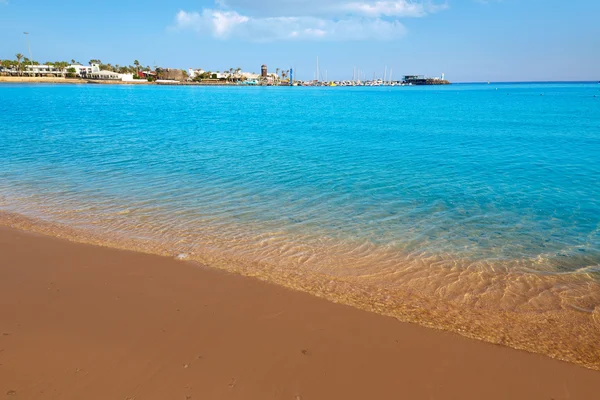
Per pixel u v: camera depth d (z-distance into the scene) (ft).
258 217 32.78
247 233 29.01
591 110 169.99
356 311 18.40
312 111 166.20
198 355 14.52
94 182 43.21
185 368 13.80
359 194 40.47
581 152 67.67
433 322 17.85
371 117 137.59
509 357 15.47
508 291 21.36
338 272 22.99
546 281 22.61
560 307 19.79
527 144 77.05
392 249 26.81
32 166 50.96
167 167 51.93
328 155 63.21
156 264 22.71
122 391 12.63
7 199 36.11
